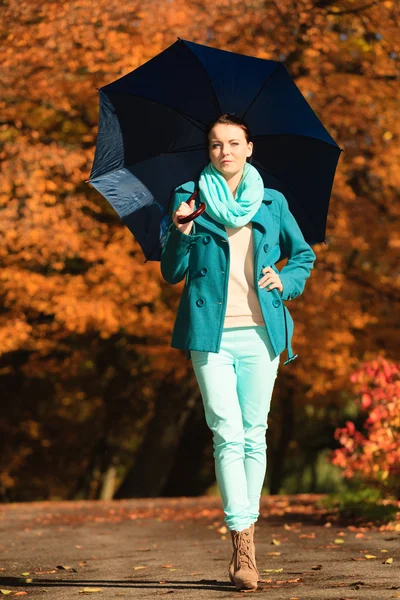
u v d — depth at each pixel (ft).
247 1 96.12
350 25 104.47
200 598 25.68
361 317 113.19
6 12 92.63
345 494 62.80
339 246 111.65
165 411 134.72
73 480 171.22
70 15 92.12
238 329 28.58
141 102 31.07
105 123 31.24
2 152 98.68
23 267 107.65
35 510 78.74
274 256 29.43
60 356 141.90
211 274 28.58
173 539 48.93
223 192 28.60
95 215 113.39
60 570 35.24
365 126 105.50
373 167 107.65
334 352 115.14
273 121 30.99
